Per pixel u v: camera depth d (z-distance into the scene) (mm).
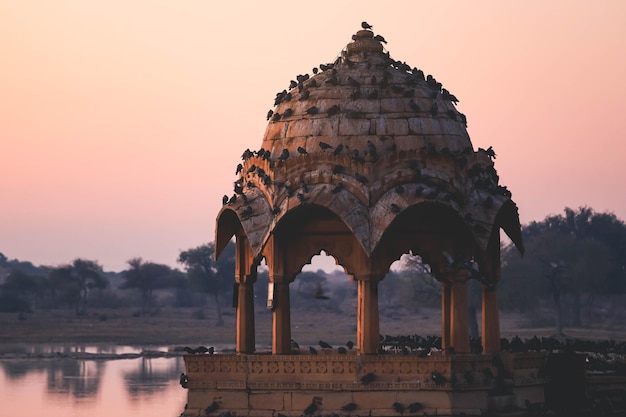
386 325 182500
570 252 171250
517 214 43406
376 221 39969
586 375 44250
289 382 40375
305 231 41312
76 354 146875
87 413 78375
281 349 41719
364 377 39688
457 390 39344
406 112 41344
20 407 82250
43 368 123250
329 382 39969
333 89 41938
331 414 39688
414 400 39469
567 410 42500
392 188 40438
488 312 43250
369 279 40406
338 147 40625
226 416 40438
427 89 42469
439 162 41000
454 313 40844
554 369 43844
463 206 41156
